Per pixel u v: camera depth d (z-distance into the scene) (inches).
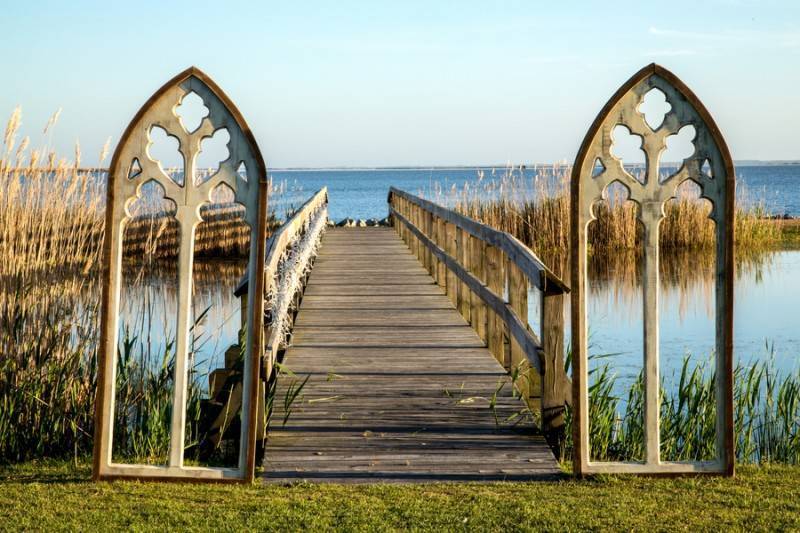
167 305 543.2
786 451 239.8
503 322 285.1
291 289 307.0
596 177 176.4
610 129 175.2
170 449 177.8
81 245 309.0
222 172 172.7
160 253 799.7
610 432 239.9
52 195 297.9
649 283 179.8
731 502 164.4
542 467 188.9
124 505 162.7
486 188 831.7
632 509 159.6
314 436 210.2
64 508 161.0
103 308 175.9
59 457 222.1
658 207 176.4
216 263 821.2
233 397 211.8
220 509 160.4
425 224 570.6
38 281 278.7
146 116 171.5
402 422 221.6
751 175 5551.2
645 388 181.6
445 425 219.1
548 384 208.8
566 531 148.8
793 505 162.6
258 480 180.2
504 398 243.9
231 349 217.3
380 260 606.2
